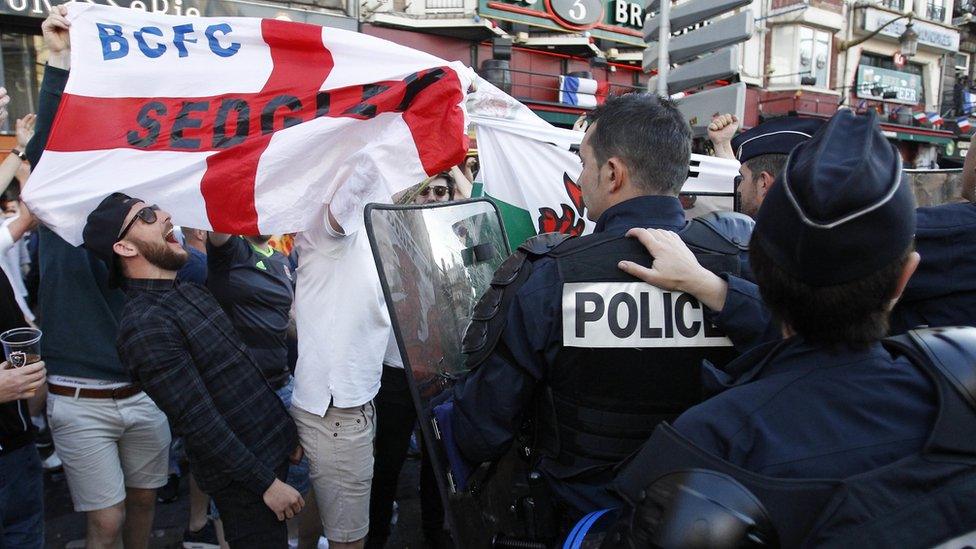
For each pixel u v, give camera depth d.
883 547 0.71
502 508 1.70
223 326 2.00
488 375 1.40
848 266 0.78
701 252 1.40
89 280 2.33
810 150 0.84
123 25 2.14
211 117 2.10
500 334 1.39
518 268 1.44
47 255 2.34
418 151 1.98
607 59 11.95
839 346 0.84
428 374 1.74
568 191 3.46
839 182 0.76
